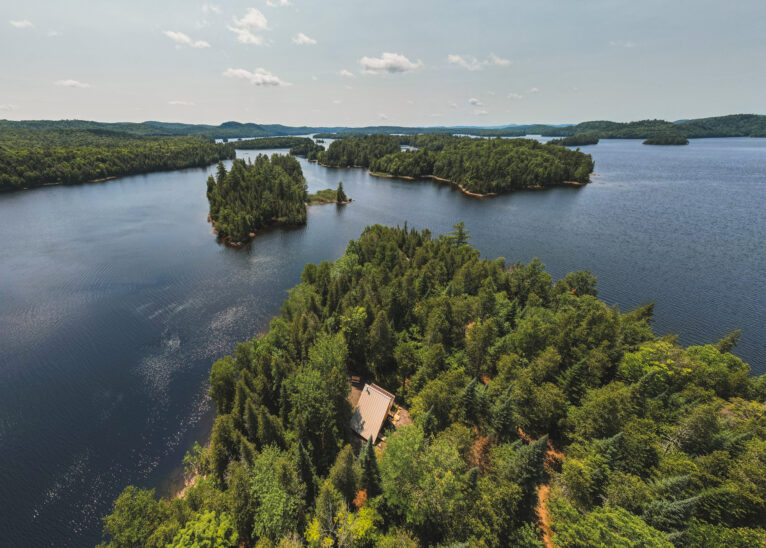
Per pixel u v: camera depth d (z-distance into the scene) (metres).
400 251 145.75
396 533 39.12
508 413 51.22
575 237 183.12
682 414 53.00
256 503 41.75
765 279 135.62
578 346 68.06
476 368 67.94
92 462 59.88
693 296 124.06
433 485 38.56
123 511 38.16
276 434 52.84
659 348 65.88
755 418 51.47
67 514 52.22
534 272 104.31
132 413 69.50
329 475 48.22
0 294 113.12
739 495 39.09
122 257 145.75
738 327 106.56
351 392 71.19
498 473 43.31
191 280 127.38
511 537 38.75
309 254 157.88
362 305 82.31
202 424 67.44
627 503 40.12
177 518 38.75
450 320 75.88
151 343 90.62
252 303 111.94
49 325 97.38
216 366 62.84
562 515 40.69
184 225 190.62
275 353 70.00
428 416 50.94
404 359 67.62
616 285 132.12
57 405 71.19
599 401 50.31
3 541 49.03
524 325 70.94
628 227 199.12
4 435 64.56
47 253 146.75
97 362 83.38
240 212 182.12
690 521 36.94
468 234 187.75
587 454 46.84
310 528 37.75
